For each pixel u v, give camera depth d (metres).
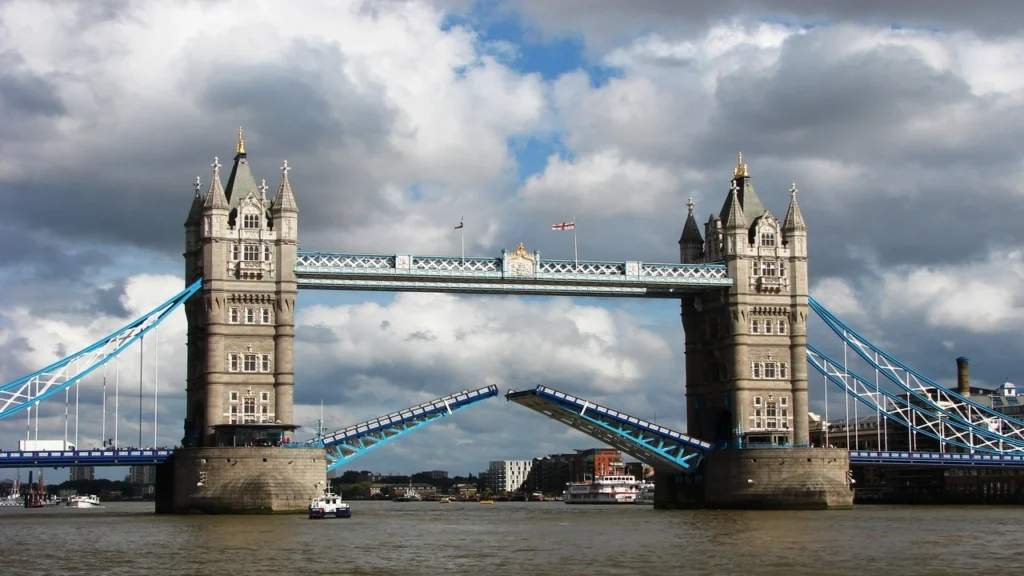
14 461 151.88
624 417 175.88
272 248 163.50
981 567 86.25
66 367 155.50
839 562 89.44
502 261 172.00
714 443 185.88
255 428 155.88
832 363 190.75
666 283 179.88
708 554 95.88
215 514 151.88
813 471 175.38
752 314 183.75
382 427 164.62
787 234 186.25
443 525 137.00
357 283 167.75
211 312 160.62
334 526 132.00
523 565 88.25
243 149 169.25
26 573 83.69
